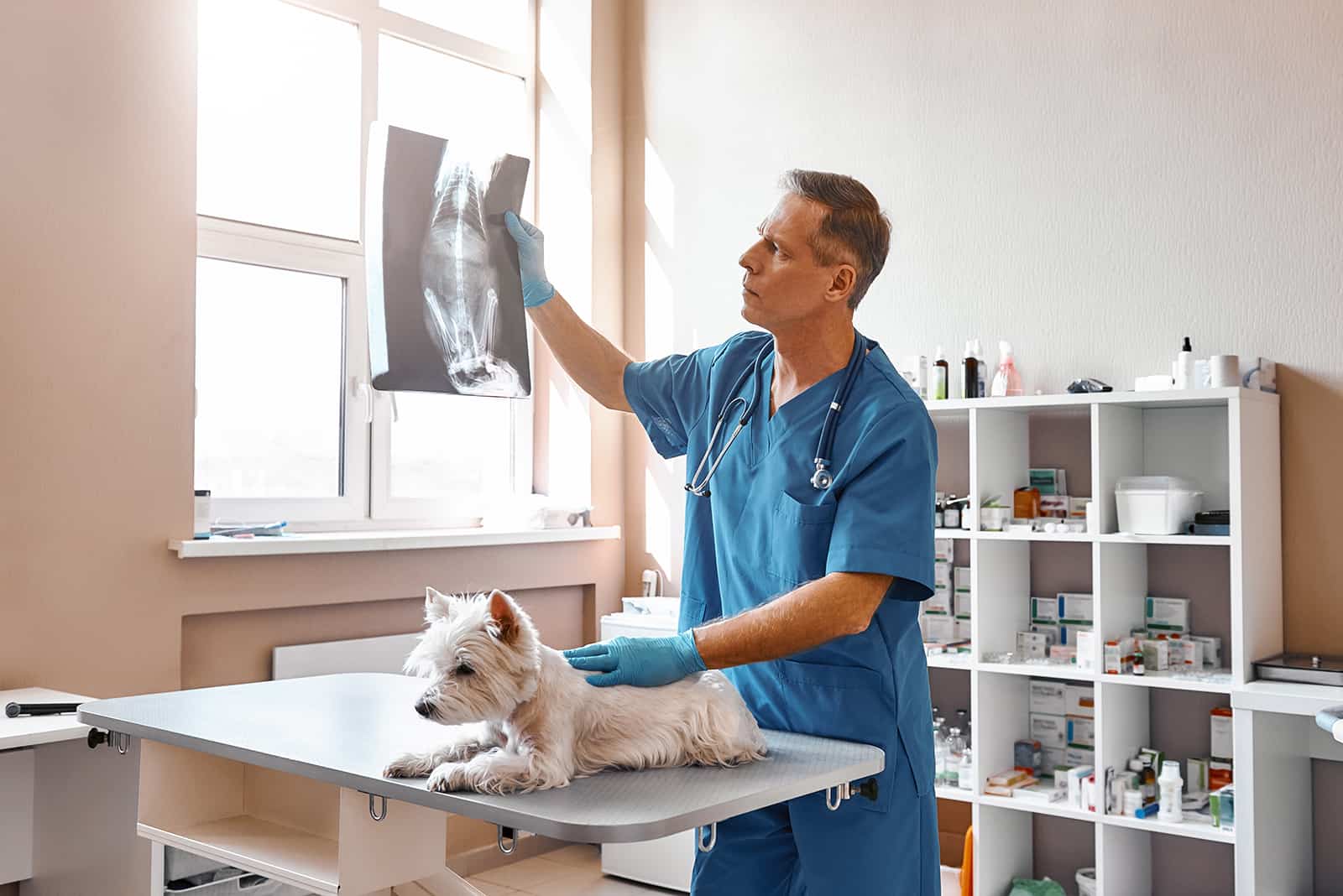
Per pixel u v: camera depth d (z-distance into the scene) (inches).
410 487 152.6
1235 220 123.9
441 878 75.9
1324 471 119.0
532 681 57.5
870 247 71.9
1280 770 113.0
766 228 71.4
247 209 134.9
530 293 93.0
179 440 118.0
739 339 81.7
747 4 160.6
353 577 131.6
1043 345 135.3
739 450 76.4
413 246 88.6
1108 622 120.3
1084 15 133.7
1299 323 120.3
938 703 141.6
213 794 90.5
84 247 111.5
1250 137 123.2
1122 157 130.7
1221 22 125.2
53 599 108.3
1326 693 106.7
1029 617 135.5
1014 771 130.1
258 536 128.9
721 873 76.2
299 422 139.7
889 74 147.8
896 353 145.8
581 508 159.3
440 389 88.7
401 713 75.0
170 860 100.7
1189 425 126.3
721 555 77.3
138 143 115.6
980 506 126.9
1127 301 130.0
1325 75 119.2
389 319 86.4
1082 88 133.6
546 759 56.9
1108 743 119.3
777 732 72.4
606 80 167.8
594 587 163.8
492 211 92.6
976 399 126.8
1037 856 135.3
